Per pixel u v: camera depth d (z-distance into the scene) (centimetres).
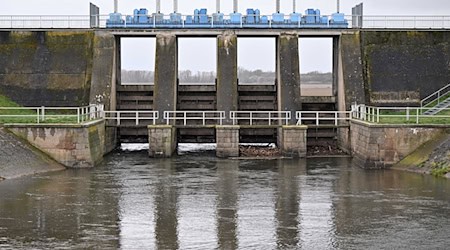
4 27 5303
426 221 2633
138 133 5422
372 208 2869
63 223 2598
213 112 4984
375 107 4741
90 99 5019
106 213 2777
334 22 5350
